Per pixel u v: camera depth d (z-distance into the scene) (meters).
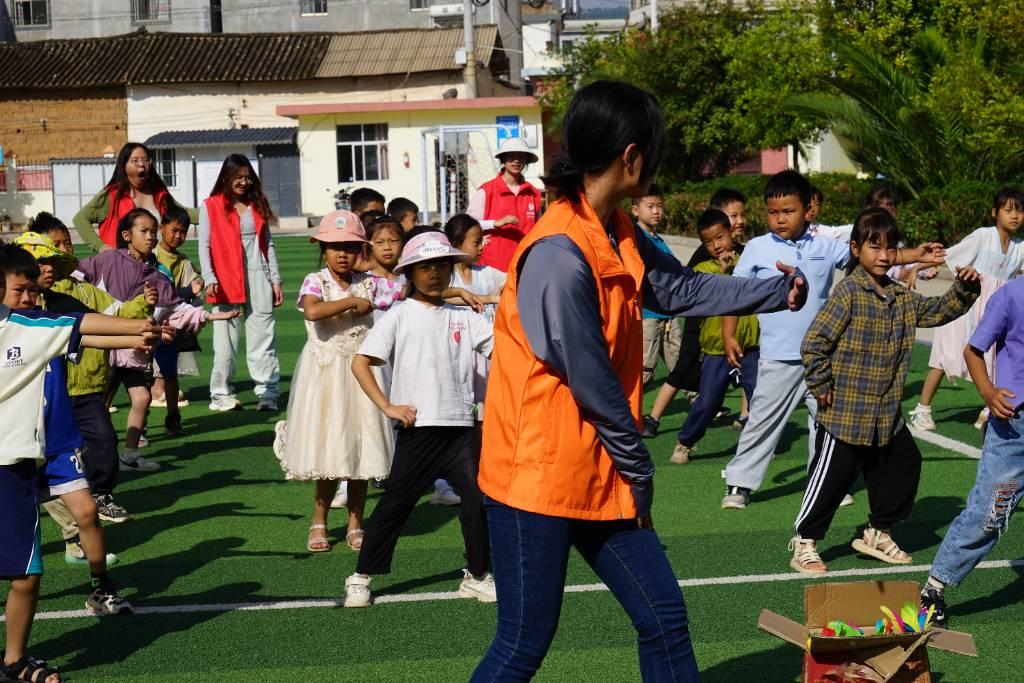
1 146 42.88
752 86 25.52
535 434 3.37
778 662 4.78
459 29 43.81
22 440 4.57
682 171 31.38
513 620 3.45
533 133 38.12
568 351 3.24
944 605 5.12
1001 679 4.57
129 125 43.94
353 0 49.38
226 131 42.94
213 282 10.43
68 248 8.41
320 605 5.63
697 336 9.06
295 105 38.75
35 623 5.43
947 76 19.14
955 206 17.72
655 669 3.47
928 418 9.30
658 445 9.13
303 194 39.69
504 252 9.88
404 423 5.33
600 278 3.35
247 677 4.74
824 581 5.77
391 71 42.38
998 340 4.97
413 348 5.53
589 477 3.38
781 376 6.98
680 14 31.05
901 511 5.96
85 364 6.95
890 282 5.71
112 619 5.48
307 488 8.05
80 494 5.35
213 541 6.79
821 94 20.73
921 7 21.41
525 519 3.38
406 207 8.79
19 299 4.74
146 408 8.59
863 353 5.62
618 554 3.49
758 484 7.22
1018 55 18.97
